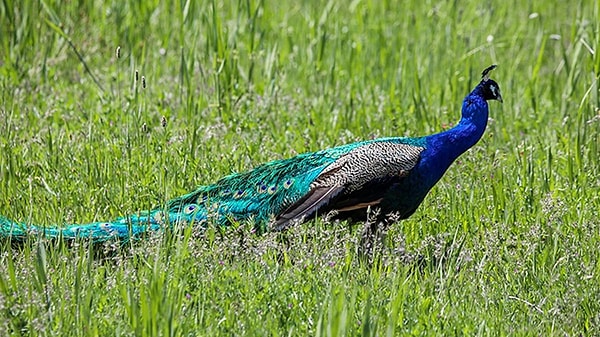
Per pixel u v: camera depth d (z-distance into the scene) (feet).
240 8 58.75
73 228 33.94
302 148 44.37
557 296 31.65
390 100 53.26
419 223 38.06
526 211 39.09
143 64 53.88
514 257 34.14
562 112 50.39
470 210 38.37
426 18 64.75
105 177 39.81
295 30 62.85
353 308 27.84
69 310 28.43
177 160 40.81
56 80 54.13
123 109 47.83
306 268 31.07
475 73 58.54
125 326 27.53
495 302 31.35
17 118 46.98
